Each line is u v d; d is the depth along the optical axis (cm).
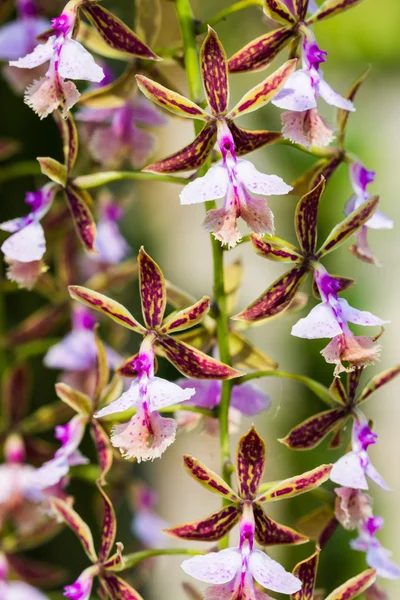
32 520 49
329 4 40
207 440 48
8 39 50
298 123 40
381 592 42
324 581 60
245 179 39
